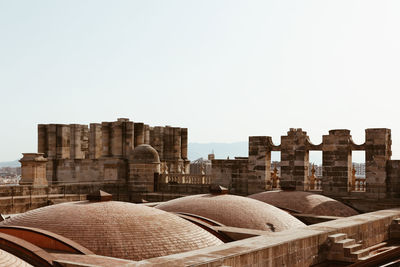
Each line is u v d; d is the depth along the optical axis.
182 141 70.44
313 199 32.38
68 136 61.16
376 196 36.72
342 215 31.58
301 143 39.66
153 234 18.72
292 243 16.23
